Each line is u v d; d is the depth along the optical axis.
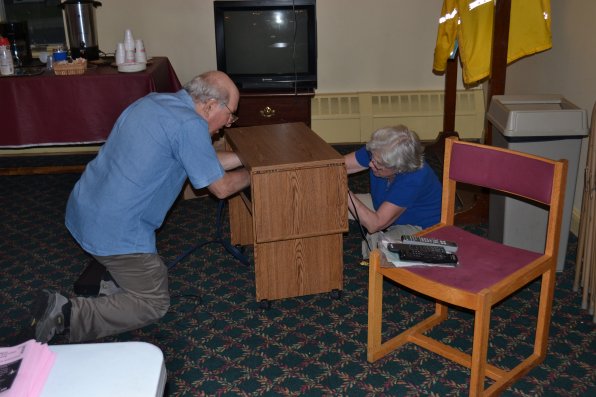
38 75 3.64
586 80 3.16
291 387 2.16
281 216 2.46
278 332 2.49
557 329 2.45
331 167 2.44
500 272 2.02
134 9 4.68
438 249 2.11
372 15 4.79
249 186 2.65
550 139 2.70
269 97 4.15
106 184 2.20
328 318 2.58
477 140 4.96
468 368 2.23
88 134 3.70
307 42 4.17
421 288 2.00
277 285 2.63
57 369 1.51
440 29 3.79
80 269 3.03
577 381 2.16
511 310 2.60
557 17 3.53
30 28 4.78
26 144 3.67
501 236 2.89
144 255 2.27
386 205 2.55
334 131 4.94
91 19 4.02
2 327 2.54
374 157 2.45
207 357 2.34
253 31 4.15
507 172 2.16
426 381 2.18
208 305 2.70
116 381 1.48
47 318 2.16
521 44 3.35
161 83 3.91
